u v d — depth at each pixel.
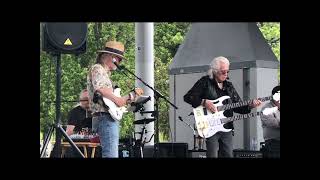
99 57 10.84
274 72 12.98
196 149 12.57
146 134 13.31
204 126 11.94
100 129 10.48
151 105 13.59
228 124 12.01
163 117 17.86
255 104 12.16
